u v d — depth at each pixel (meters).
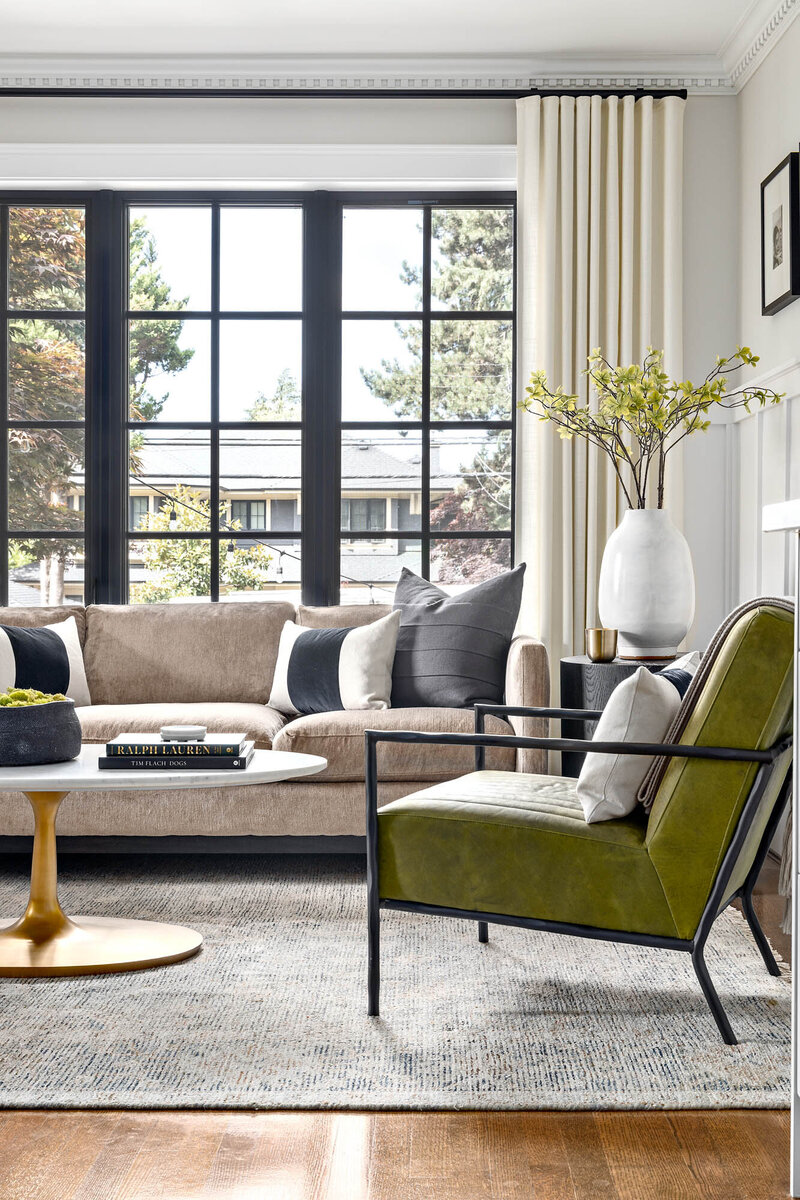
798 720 1.58
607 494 4.12
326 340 4.34
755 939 2.52
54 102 4.26
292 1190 1.58
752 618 2.04
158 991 2.34
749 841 2.18
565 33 3.95
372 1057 2.01
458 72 4.18
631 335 4.13
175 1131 1.75
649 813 2.13
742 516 4.11
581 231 4.13
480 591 3.78
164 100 4.26
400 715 3.33
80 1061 1.99
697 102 4.22
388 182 4.27
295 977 2.45
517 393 4.21
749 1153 1.70
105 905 2.99
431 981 2.43
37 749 2.49
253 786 3.25
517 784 2.46
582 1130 1.77
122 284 4.34
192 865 3.48
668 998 2.33
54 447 4.36
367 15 3.80
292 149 4.24
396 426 4.39
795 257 3.45
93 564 4.33
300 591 4.39
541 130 4.17
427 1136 1.74
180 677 3.90
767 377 3.73
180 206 4.36
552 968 2.53
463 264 4.38
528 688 3.35
